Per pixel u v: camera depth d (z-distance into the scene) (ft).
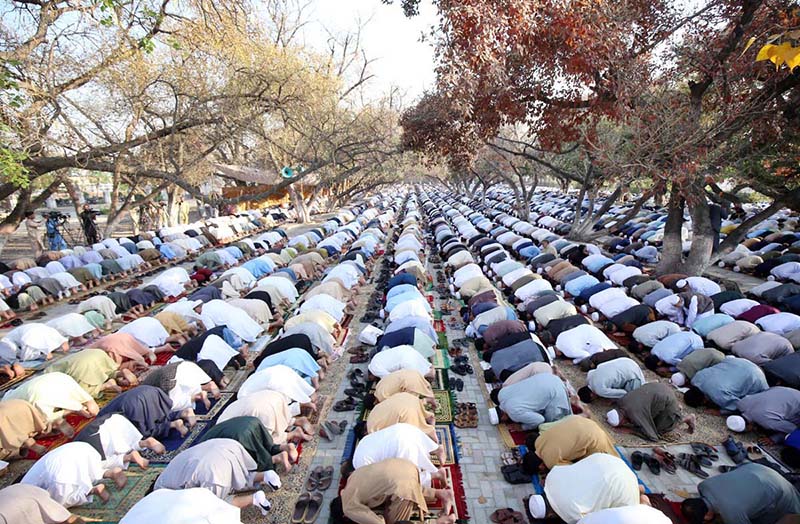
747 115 30.22
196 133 51.90
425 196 169.89
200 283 43.11
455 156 51.47
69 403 19.76
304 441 19.44
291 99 49.67
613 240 55.67
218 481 14.49
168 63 49.55
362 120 75.15
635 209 54.70
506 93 35.78
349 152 68.69
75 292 41.19
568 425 16.26
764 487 13.33
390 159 86.94
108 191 142.51
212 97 45.44
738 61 29.17
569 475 14.20
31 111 31.91
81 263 47.11
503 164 82.23
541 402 18.84
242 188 97.66
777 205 34.73
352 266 40.50
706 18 31.99
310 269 44.39
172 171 64.95
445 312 34.35
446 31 28.12
